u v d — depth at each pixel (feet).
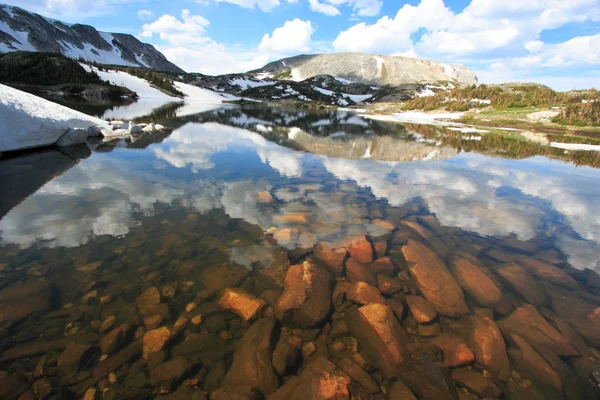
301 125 119.65
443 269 19.74
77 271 17.19
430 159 60.08
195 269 18.29
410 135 105.09
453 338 14.28
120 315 14.28
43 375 11.15
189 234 22.39
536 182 45.73
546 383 12.34
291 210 28.22
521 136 123.24
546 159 68.90
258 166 44.96
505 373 12.70
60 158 43.16
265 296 16.47
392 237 24.53
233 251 20.54
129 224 23.36
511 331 15.12
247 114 163.94
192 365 12.15
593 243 25.46
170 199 29.19
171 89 362.94
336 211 28.91
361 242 22.86
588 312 16.67
